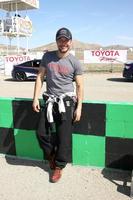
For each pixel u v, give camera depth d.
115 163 4.80
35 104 4.55
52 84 4.40
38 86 4.55
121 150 4.72
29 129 5.16
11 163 5.07
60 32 4.17
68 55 4.33
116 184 4.36
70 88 4.41
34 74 19.58
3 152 5.41
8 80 20.53
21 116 5.16
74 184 4.38
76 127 4.83
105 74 23.69
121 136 4.68
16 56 24.56
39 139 4.55
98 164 4.89
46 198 4.03
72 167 4.88
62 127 4.40
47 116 4.38
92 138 4.80
